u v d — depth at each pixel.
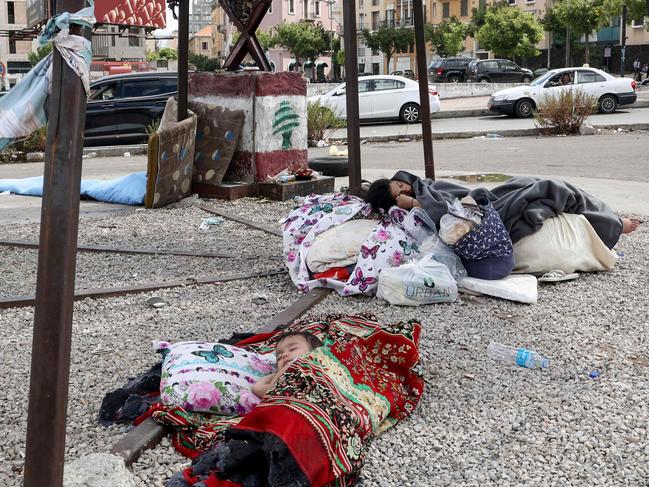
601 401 3.98
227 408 3.57
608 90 25.83
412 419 3.76
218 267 6.72
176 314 5.42
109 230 8.34
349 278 5.72
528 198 6.11
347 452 3.06
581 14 51.94
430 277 5.45
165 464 3.29
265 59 10.70
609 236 6.45
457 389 4.11
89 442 3.48
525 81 43.88
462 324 5.11
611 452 3.45
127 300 5.77
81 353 4.62
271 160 10.28
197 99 10.55
